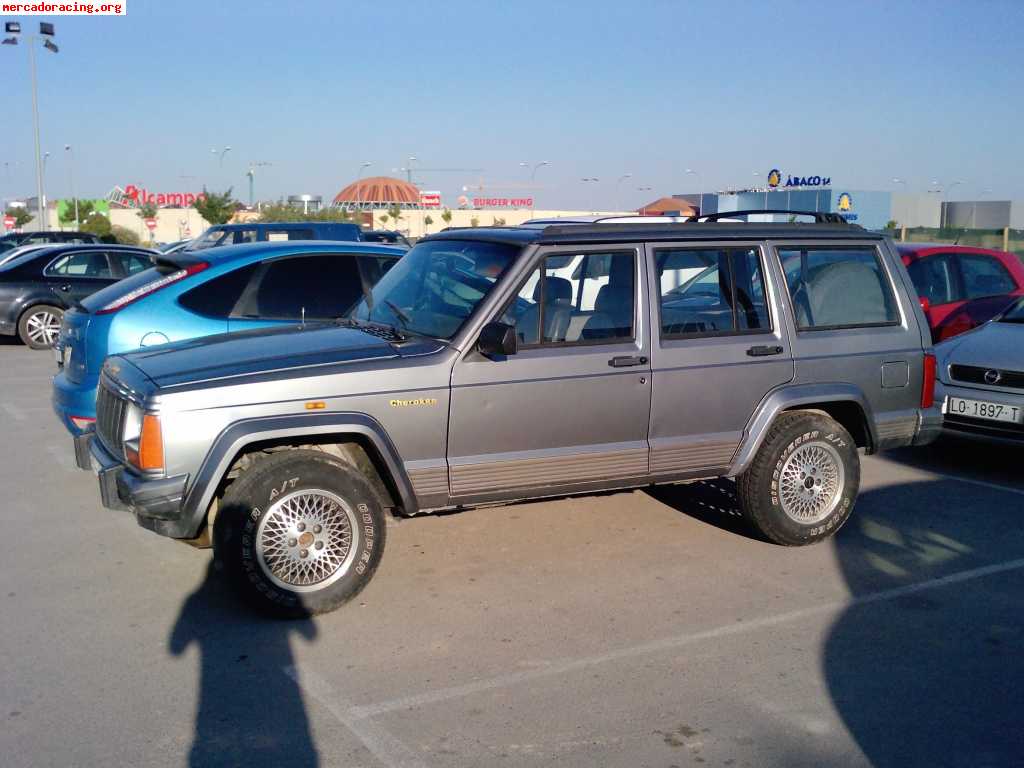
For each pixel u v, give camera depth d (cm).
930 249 1113
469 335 493
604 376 519
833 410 605
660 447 541
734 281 561
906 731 374
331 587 476
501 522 634
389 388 475
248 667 424
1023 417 736
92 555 567
